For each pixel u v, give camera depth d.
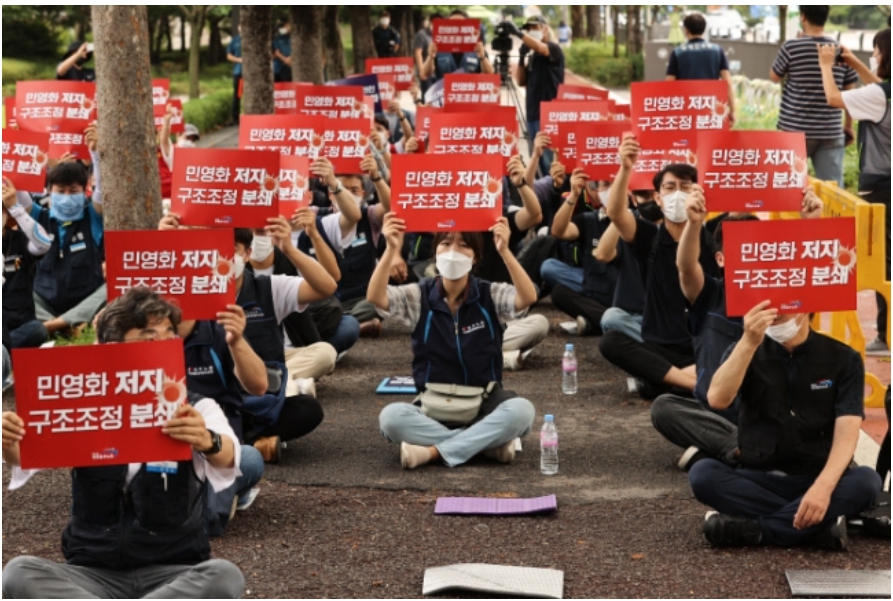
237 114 33.41
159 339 5.02
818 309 6.16
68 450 4.92
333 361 9.90
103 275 11.70
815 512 6.24
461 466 8.09
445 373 8.13
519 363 10.76
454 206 8.37
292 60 21.89
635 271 9.88
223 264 6.62
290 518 7.08
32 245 10.78
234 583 5.05
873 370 10.03
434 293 8.12
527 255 12.73
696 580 6.09
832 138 14.15
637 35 45.16
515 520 7.03
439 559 6.44
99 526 5.13
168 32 57.25
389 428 8.09
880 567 6.20
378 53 33.94
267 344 7.99
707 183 7.67
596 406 9.59
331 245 11.20
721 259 7.75
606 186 11.62
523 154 21.88
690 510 7.16
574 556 6.46
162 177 16.11
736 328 7.75
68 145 13.71
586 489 7.59
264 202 8.24
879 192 11.64
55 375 4.89
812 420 6.36
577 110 14.22
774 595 5.89
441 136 11.98
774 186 7.64
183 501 5.13
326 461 8.21
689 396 9.40
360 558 6.45
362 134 11.95
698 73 17.67
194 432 4.93
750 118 27.69
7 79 41.50
